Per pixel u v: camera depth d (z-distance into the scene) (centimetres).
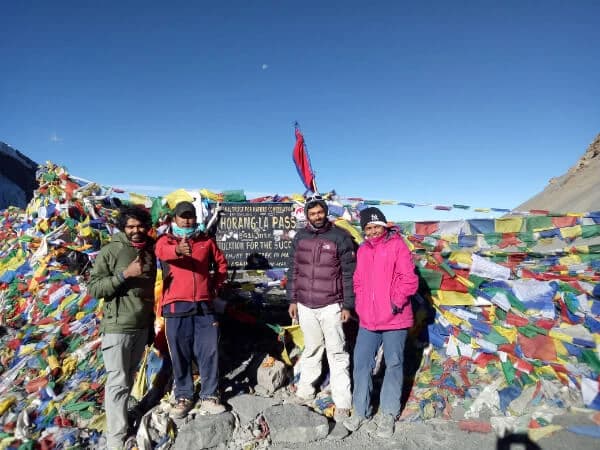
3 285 686
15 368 481
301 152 595
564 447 345
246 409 403
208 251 399
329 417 400
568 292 455
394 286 389
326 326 412
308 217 417
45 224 664
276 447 363
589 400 390
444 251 516
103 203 642
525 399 409
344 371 412
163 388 439
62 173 659
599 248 495
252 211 567
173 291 387
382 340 406
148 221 386
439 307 500
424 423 390
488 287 488
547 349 432
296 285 431
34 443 359
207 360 395
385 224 397
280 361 477
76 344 506
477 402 411
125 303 362
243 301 568
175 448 353
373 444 364
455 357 478
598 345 406
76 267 634
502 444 356
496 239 529
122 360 359
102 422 388
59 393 432
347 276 412
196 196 554
